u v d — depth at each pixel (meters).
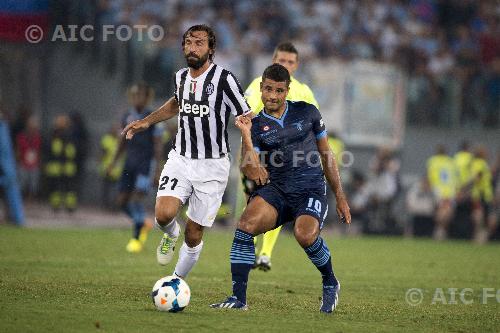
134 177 38.69
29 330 18.31
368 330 20.41
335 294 23.05
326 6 71.00
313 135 23.20
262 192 22.70
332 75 63.88
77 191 66.25
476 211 60.84
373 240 54.91
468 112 67.94
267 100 22.62
